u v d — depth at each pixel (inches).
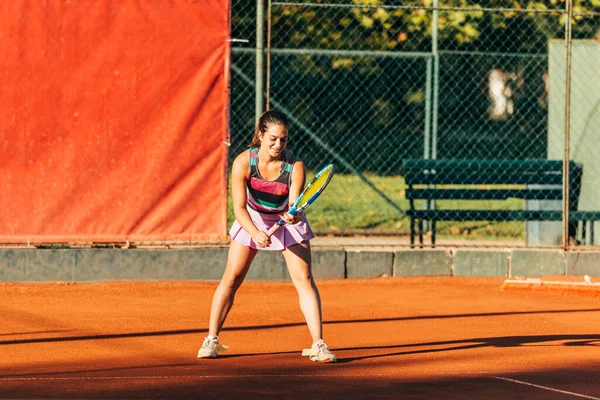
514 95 975.6
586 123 676.7
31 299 504.4
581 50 680.4
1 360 350.0
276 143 327.9
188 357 358.0
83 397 278.2
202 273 562.3
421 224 640.4
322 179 327.0
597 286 536.1
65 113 538.3
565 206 599.8
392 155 1018.1
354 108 996.6
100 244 569.9
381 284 573.0
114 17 539.2
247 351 373.1
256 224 344.2
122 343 388.8
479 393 293.1
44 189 538.9
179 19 543.8
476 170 660.1
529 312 482.6
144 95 543.2
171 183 547.2
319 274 580.7
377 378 315.9
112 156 542.9
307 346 385.7
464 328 434.3
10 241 537.6
